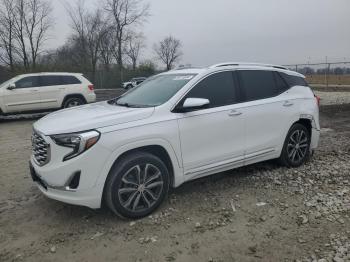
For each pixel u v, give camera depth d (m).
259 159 5.73
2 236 4.23
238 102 5.45
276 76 6.15
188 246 3.91
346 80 38.12
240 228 4.26
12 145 9.34
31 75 14.86
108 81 47.00
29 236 4.21
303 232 4.14
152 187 4.57
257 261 3.62
